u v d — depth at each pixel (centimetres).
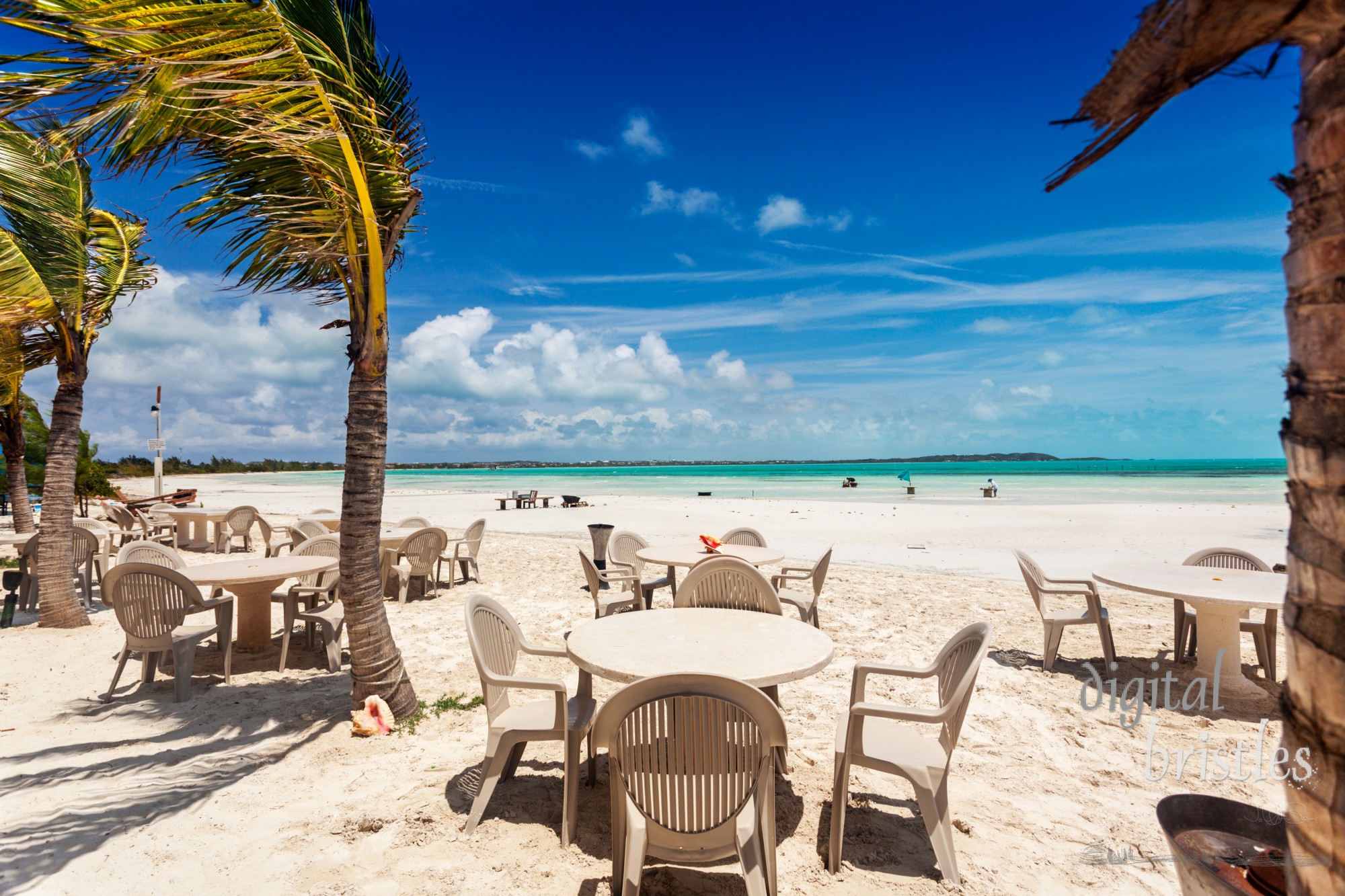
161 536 1129
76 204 610
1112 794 331
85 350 673
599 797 327
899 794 333
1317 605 107
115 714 430
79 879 256
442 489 4931
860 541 1384
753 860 224
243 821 299
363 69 388
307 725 411
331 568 561
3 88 249
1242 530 1546
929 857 277
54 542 646
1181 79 116
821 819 309
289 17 329
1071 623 523
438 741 388
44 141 270
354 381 410
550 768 357
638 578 634
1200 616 495
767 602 432
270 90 311
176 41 276
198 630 480
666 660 295
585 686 334
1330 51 101
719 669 281
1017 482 4847
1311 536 108
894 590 848
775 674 275
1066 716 433
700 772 229
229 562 572
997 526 1664
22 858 269
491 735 295
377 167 385
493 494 4006
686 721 229
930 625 673
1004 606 759
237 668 531
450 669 527
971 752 379
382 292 406
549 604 779
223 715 427
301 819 301
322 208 396
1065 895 251
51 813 304
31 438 1712
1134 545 1288
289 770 350
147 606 455
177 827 294
